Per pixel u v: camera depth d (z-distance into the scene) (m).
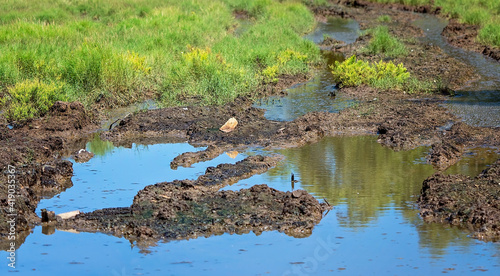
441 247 19.95
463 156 29.66
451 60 54.19
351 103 40.84
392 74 45.81
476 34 68.56
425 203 23.45
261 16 81.00
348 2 105.75
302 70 50.91
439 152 29.34
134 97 42.66
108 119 38.47
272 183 26.02
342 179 26.50
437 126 34.88
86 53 45.34
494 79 47.16
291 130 33.97
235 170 27.22
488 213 21.62
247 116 37.22
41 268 18.98
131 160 30.17
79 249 20.25
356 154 30.34
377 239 20.64
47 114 36.72
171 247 20.20
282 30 66.81
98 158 30.64
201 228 21.27
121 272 18.61
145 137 34.41
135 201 23.64
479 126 34.59
